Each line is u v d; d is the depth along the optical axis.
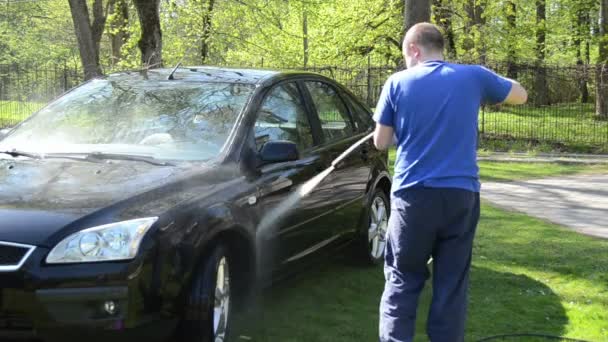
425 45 3.72
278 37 25.34
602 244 7.02
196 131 4.36
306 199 4.68
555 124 17.95
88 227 3.22
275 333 4.40
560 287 5.52
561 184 11.76
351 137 5.66
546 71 18.34
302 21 28.42
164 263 3.33
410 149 3.56
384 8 26.41
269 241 4.23
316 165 4.86
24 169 3.87
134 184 3.62
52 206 3.35
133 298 3.19
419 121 3.54
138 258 3.21
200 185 3.81
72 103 4.88
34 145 4.42
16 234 3.17
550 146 16.77
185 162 4.06
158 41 13.18
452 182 3.47
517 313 4.88
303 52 27.48
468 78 3.60
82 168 3.87
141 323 3.23
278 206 4.33
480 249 6.77
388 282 3.68
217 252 3.70
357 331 4.46
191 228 3.50
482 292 5.37
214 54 26.27
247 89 4.70
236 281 4.07
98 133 4.48
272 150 4.19
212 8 22.67
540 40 27.73
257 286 4.15
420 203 3.49
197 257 3.52
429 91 3.55
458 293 3.57
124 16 20.69
